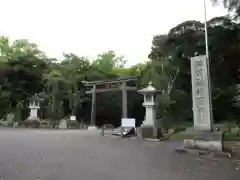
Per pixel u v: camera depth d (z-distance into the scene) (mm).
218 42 19422
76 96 31359
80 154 8680
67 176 5578
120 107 31344
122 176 5727
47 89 32938
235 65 20297
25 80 34406
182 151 9859
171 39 22484
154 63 24781
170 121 20891
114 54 41625
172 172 6273
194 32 21078
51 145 10805
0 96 31875
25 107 32531
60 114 31062
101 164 7047
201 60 10477
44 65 36219
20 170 6027
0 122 28453
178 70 22234
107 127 29703
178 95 22297
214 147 9375
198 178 5707
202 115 10188
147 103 15945
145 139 14797
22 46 36594
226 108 21156
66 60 36938
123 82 25938
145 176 5785
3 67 33188
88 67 35438
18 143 11062
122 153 9250
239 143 12578
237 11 16562
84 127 28094
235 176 5949
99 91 27359
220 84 20844
